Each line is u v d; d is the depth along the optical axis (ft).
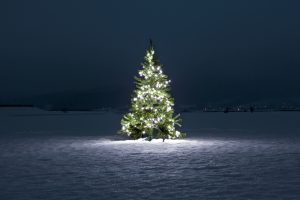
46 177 34.53
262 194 27.58
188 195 27.32
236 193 27.89
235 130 95.50
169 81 72.13
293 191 28.48
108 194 27.78
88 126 119.24
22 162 43.80
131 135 71.20
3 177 34.68
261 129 98.63
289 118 166.30
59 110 364.17
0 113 261.65
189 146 59.31
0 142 68.03
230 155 48.65
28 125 125.70
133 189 29.27
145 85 71.15
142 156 47.91
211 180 32.58
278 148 56.34
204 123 130.72
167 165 40.73
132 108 71.51
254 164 41.29
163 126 69.56
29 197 27.20
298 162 42.73
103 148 57.41
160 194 27.63
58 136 81.10
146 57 72.43
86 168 39.19
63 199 26.50
